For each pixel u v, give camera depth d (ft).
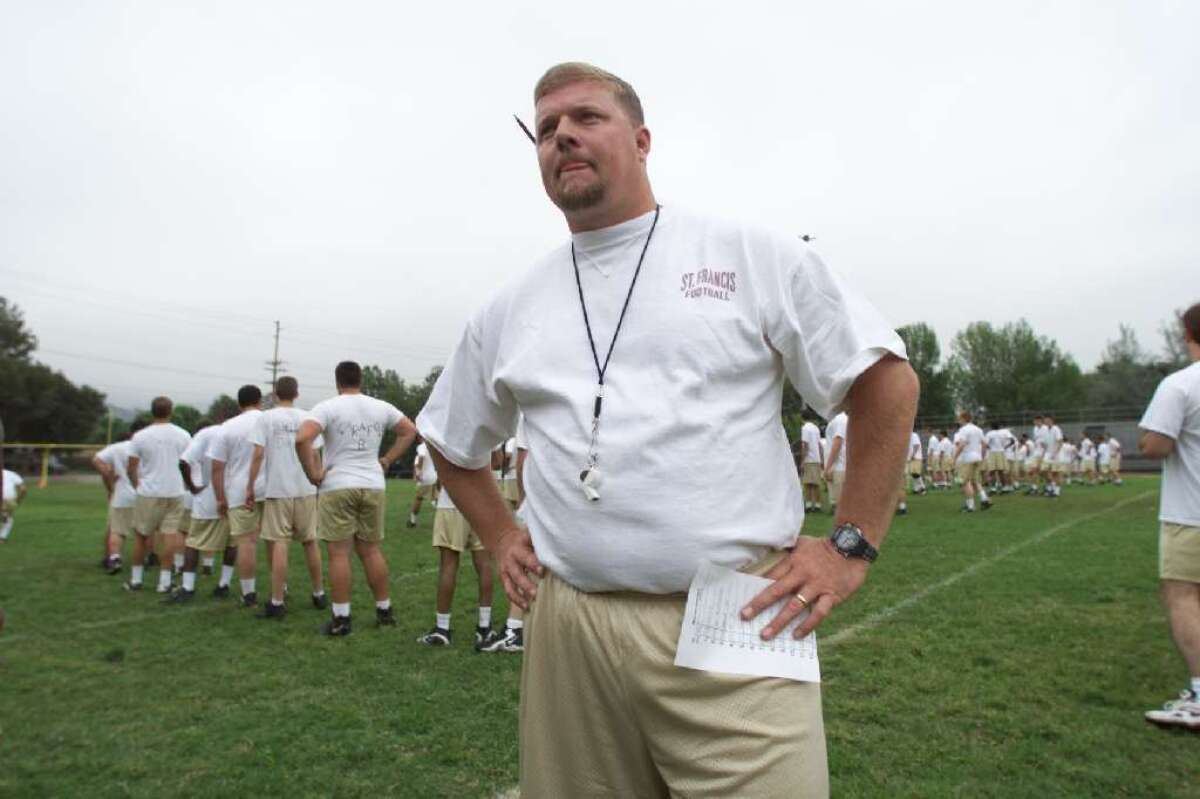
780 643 5.14
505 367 6.11
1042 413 170.09
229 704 14.76
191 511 27.40
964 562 30.04
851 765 11.66
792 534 5.51
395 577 29.45
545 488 5.74
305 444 19.77
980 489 56.13
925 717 13.64
